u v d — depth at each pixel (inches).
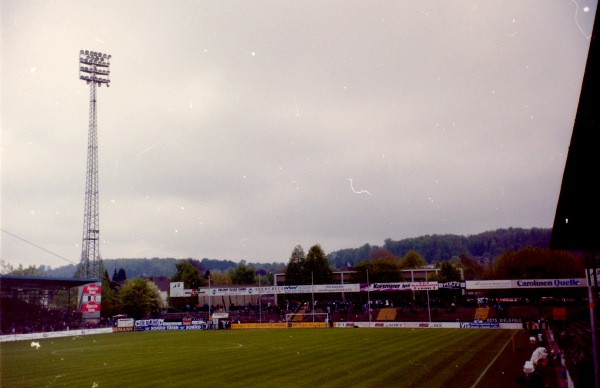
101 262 3245.6
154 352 1362.0
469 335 1646.2
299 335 1872.5
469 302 2561.5
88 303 2440.9
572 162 454.3
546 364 867.4
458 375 825.5
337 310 2719.0
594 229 631.2
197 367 1021.2
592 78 335.6
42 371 1005.2
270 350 1332.4
